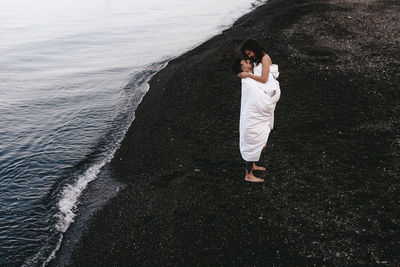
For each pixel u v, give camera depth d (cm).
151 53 1341
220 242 389
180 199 470
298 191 452
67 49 1495
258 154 447
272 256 362
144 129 714
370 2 1512
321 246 366
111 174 580
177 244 396
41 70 1220
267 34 1194
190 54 1184
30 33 1852
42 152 671
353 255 350
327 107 661
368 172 471
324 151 529
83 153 663
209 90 823
